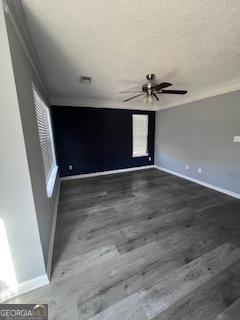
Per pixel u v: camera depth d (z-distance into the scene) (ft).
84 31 4.95
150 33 5.10
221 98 10.80
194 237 6.68
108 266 5.32
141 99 14.67
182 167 14.76
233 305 4.10
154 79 9.20
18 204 4.11
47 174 8.96
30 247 4.42
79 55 6.45
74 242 6.49
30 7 3.94
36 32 4.93
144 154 18.13
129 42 5.60
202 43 5.71
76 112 14.33
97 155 15.78
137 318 3.84
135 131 17.30
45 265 4.78
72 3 3.86
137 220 7.98
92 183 13.57
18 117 3.77
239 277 4.87
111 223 7.75
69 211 8.97
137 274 5.00
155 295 4.35
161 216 8.30
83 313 3.96
